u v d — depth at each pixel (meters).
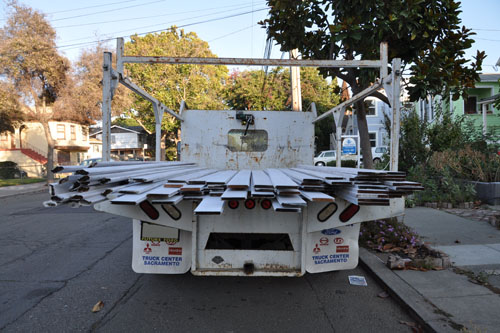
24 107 18.27
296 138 5.19
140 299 3.65
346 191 2.83
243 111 5.09
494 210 7.57
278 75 25.02
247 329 2.98
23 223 8.20
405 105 9.77
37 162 27.53
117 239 6.46
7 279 4.30
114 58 19.20
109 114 3.33
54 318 3.22
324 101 26.28
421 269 4.14
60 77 18.50
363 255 4.72
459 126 9.48
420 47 5.88
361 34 5.57
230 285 4.05
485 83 18.38
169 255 3.37
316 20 6.72
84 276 4.40
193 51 26.69
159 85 25.84
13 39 16.61
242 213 3.21
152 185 2.82
